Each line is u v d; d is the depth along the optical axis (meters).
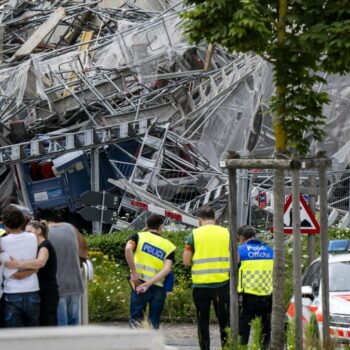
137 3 132.00
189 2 30.78
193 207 90.00
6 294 31.84
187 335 50.47
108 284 56.69
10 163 86.88
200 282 39.41
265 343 40.44
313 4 29.72
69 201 88.69
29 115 99.12
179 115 96.62
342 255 43.09
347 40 28.69
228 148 94.56
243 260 40.34
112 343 9.29
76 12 124.06
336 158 91.12
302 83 30.55
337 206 88.06
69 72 100.62
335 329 37.25
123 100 100.06
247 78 93.94
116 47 101.69
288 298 53.12
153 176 88.00
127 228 82.12
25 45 113.50
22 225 32.09
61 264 35.41
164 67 101.38
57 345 9.17
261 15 30.03
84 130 91.69
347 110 93.06
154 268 41.09
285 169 29.44
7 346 9.13
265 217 78.19
